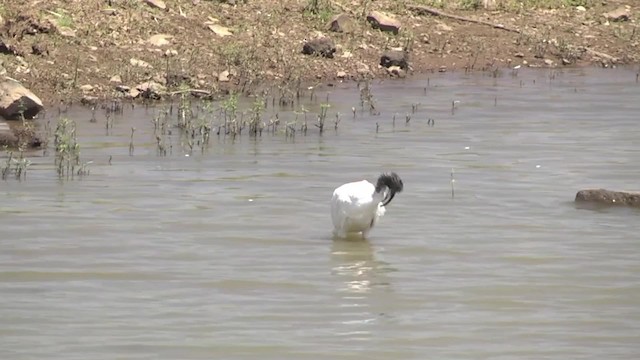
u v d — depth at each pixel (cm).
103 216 5175
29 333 3816
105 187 5672
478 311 4066
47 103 7506
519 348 3731
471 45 9744
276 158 6369
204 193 5588
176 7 9025
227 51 8531
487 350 3709
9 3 8431
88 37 8306
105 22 8512
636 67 9769
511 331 3881
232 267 4516
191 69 8244
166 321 3931
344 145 6731
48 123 7050
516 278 4419
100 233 4925
